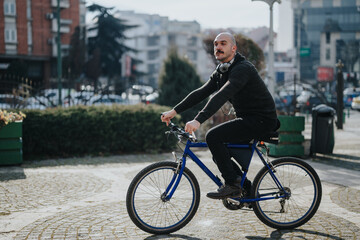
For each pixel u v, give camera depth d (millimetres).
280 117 8984
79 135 9477
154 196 3908
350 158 8969
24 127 9070
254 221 4363
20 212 4680
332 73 62406
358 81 41031
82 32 47062
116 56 49656
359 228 4121
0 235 3881
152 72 87750
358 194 5559
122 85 17312
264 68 13367
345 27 71062
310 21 72250
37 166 8000
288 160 4133
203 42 15328
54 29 45125
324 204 5039
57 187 6008
